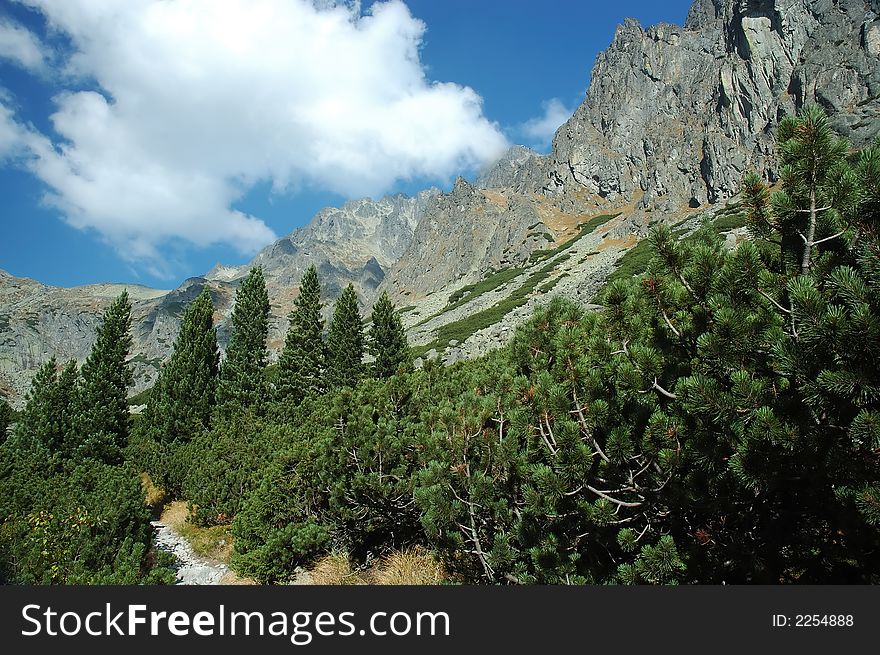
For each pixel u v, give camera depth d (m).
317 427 16.14
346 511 11.04
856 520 5.39
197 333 32.56
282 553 11.18
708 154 94.56
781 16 96.50
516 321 58.22
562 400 6.65
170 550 15.37
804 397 5.11
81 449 25.09
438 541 8.96
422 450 9.44
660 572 6.03
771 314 5.88
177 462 21.14
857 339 4.73
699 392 5.59
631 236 90.94
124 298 31.06
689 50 135.50
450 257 133.25
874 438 4.67
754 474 5.38
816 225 5.90
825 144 5.77
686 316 6.81
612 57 148.25
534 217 121.94
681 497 6.08
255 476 15.34
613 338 7.23
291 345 35.12
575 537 7.20
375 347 36.78
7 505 13.70
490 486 7.68
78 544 10.51
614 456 6.38
